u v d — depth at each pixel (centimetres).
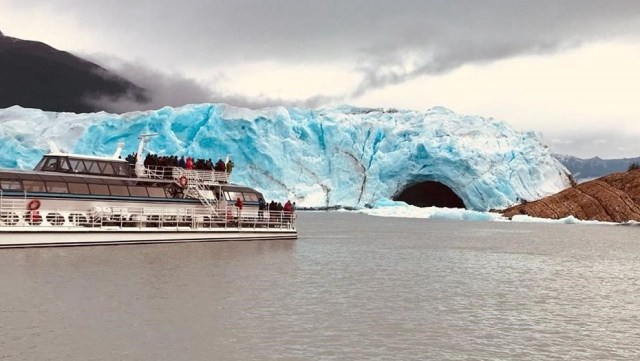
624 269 4978
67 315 2659
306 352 2247
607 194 12338
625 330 2703
